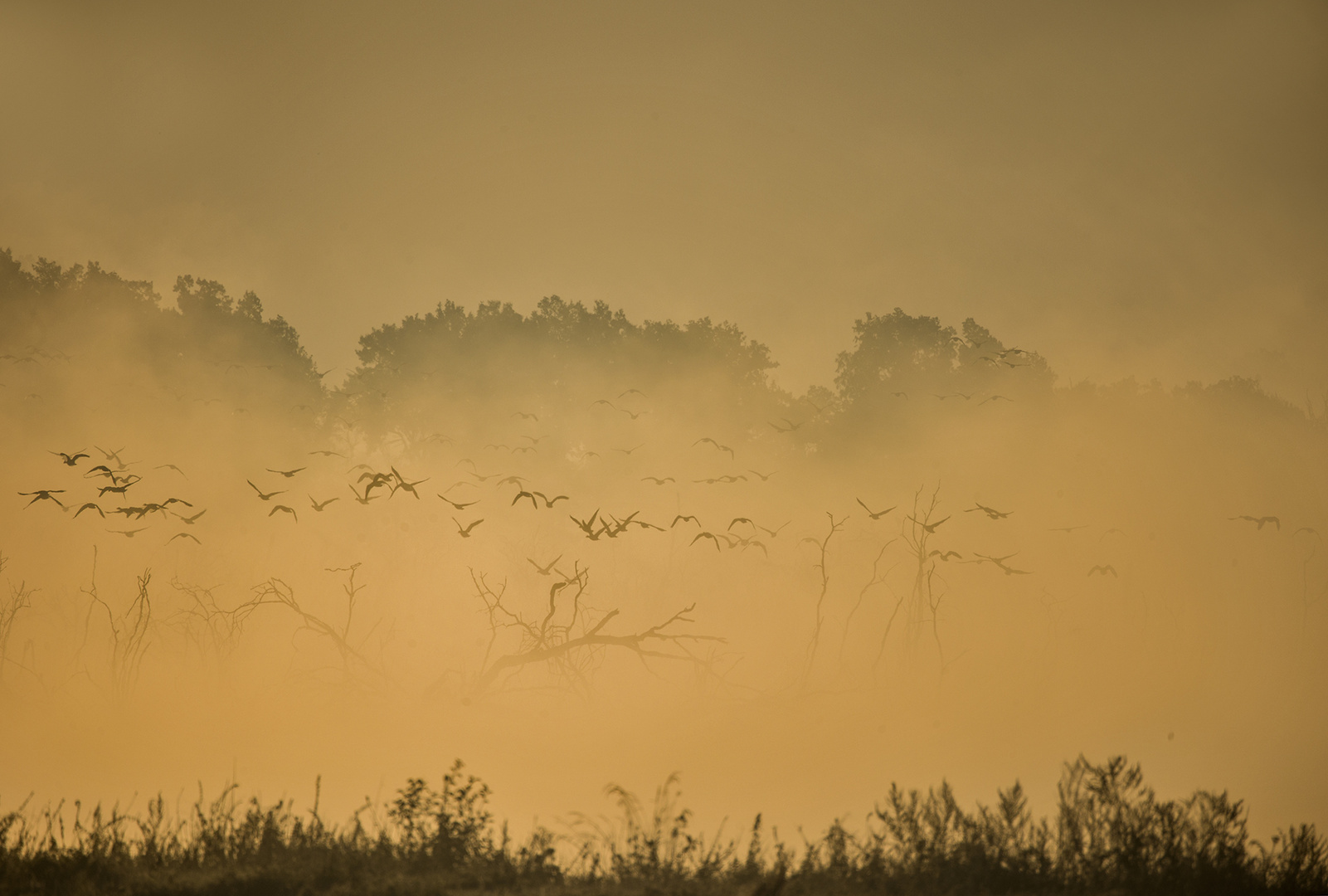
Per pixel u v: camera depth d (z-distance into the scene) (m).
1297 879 13.02
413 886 13.11
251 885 12.88
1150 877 13.11
